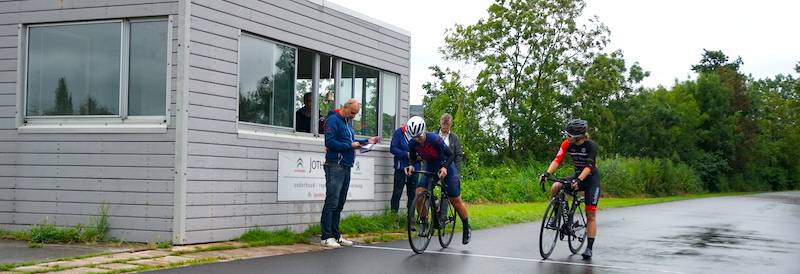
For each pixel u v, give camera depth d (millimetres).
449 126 12555
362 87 13586
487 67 47656
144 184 9992
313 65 12344
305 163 11938
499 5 48344
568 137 10195
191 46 9891
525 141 47906
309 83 12336
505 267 8992
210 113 10180
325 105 12648
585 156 10148
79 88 10578
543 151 48500
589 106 48344
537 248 11016
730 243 12320
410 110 16047
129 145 10102
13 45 10906
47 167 10586
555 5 47812
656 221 17016
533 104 48031
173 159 9836
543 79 48062
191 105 9891
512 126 47438
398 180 13422
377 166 13672
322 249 10273
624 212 20594
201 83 10039
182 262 8562
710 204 27281
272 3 11289
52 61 10758
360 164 13148
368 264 8906
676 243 12102
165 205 9875
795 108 81688
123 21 10266
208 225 10164
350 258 9391
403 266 8828
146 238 9977
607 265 9375
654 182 45656
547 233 9883
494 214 17094
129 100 10289
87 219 10312
